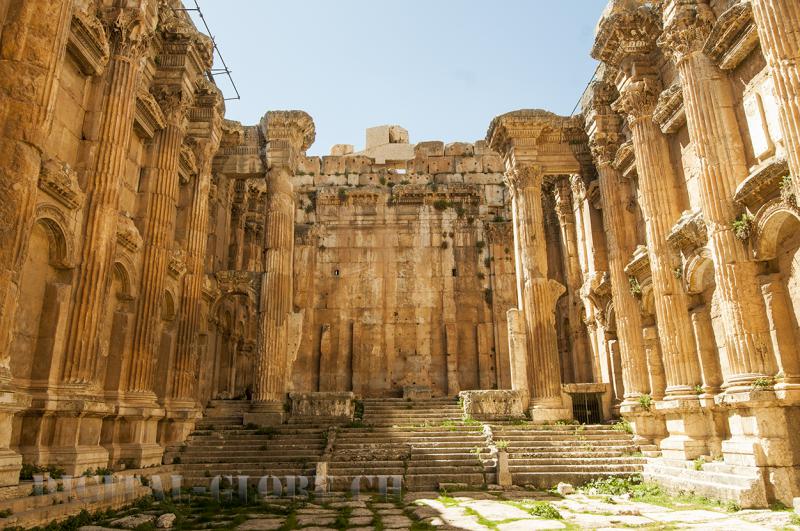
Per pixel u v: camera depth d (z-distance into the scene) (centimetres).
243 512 1311
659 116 1992
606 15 2209
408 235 3853
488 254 3816
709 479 1446
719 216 1536
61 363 1449
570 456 1884
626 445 1989
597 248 2678
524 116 2702
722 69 1620
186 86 2239
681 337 1836
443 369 3616
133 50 1773
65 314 1475
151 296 1966
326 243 3838
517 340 2608
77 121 1638
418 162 3994
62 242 1487
